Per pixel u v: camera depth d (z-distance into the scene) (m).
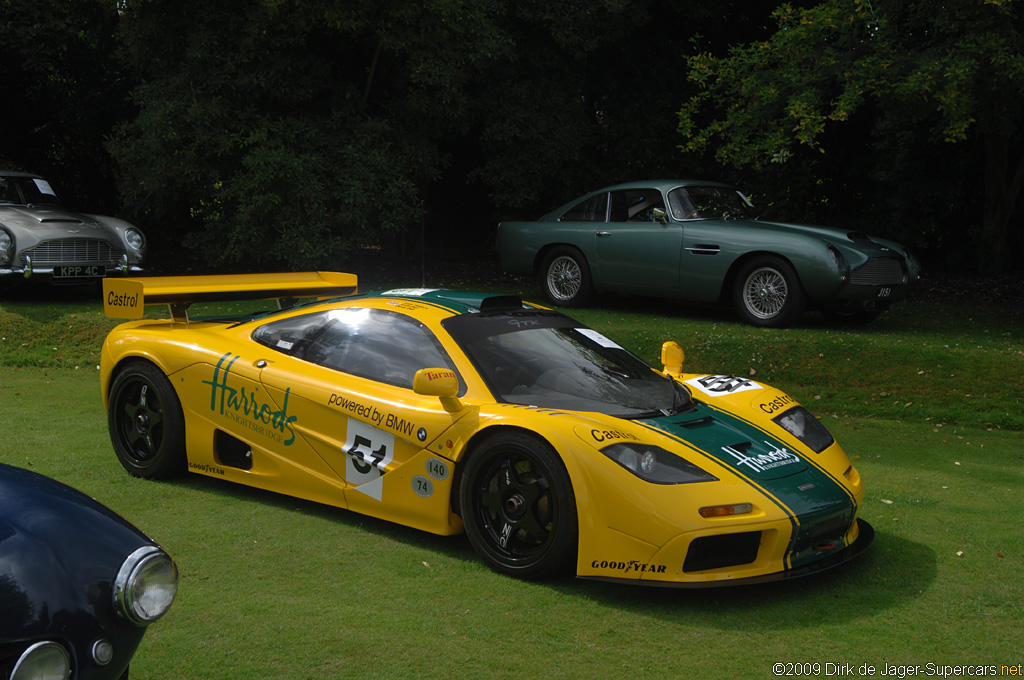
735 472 3.55
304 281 5.63
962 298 13.70
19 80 15.43
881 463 5.90
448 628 3.15
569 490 3.50
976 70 10.13
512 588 3.54
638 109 15.66
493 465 3.77
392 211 12.44
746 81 11.67
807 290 9.45
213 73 11.87
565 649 3.01
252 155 11.55
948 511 4.76
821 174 17.31
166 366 4.80
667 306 11.73
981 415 7.21
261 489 4.79
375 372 4.27
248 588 3.46
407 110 12.97
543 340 4.36
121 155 12.21
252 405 4.54
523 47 13.95
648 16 14.62
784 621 3.29
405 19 11.82
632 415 3.88
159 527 4.14
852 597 3.54
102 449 5.51
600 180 15.62
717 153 12.07
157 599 2.16
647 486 3.38
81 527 2.18
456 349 4.13
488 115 13.75
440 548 3.99
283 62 11.83
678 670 2.88
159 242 16.64
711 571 3.39
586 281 11.02
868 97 15.31
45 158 16.86
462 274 14.99
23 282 10.30
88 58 15.45
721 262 9.85
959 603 3.49
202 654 2.88
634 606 3.39
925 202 16.27
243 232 11.67
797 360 8.38
